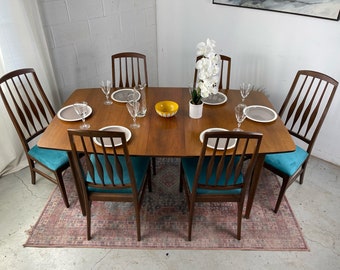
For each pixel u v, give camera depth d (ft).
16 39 7.44
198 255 6.08
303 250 6.17
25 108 6.90
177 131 5.84
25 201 7.36
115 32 9.82
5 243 6.31
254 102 7.00
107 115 6.41
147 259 6.01
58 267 5.86
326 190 7.66
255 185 6.16
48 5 8.05
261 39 8.40
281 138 5.64
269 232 6.54
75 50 9.16
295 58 7.97
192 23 9.81
